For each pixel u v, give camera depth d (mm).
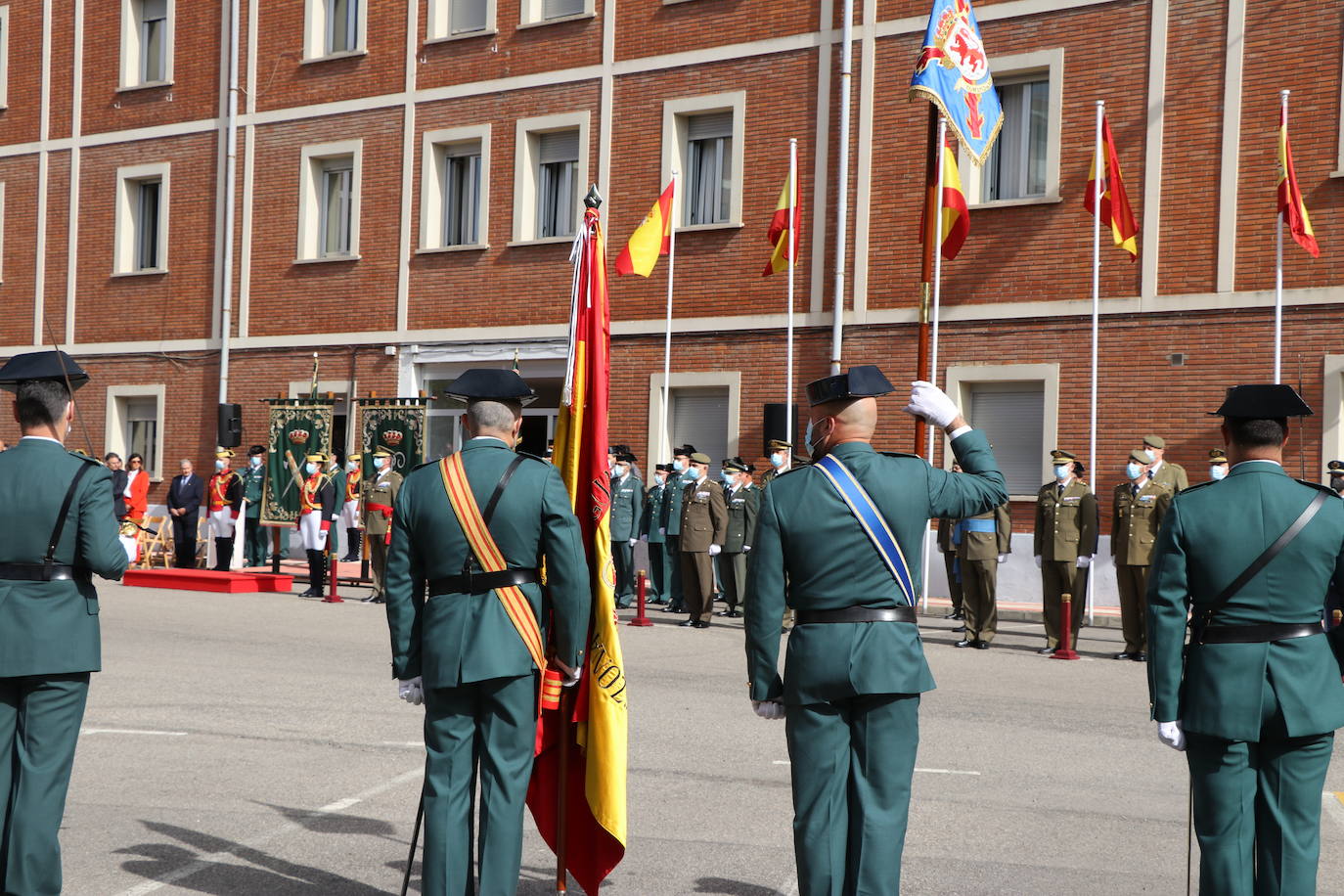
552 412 23469
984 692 11648
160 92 27219
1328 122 17219
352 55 25078
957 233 18078
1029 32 19266
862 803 4656
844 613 4738
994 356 19312
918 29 19969
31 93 28719
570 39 23031
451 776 4957
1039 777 8250
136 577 21125
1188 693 4613
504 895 4914
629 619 17797
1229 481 4688
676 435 22219
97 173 27938
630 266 20422
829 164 20688
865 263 20281
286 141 25812
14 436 30516
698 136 22109
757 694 4898
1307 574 4539
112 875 5867
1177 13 18219
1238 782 4551
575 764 5637
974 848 6574
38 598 5043
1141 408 18297
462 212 24359
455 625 4969
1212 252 17938
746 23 21453
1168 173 18250
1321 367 17188
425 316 24312
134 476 25141
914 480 4840
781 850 6480
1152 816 7293
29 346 28594
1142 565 14180
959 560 16844
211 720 9617
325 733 9219
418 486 5141
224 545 24359
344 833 6645
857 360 20297
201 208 26734
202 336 26656
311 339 25406
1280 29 17562
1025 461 19312
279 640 14430
